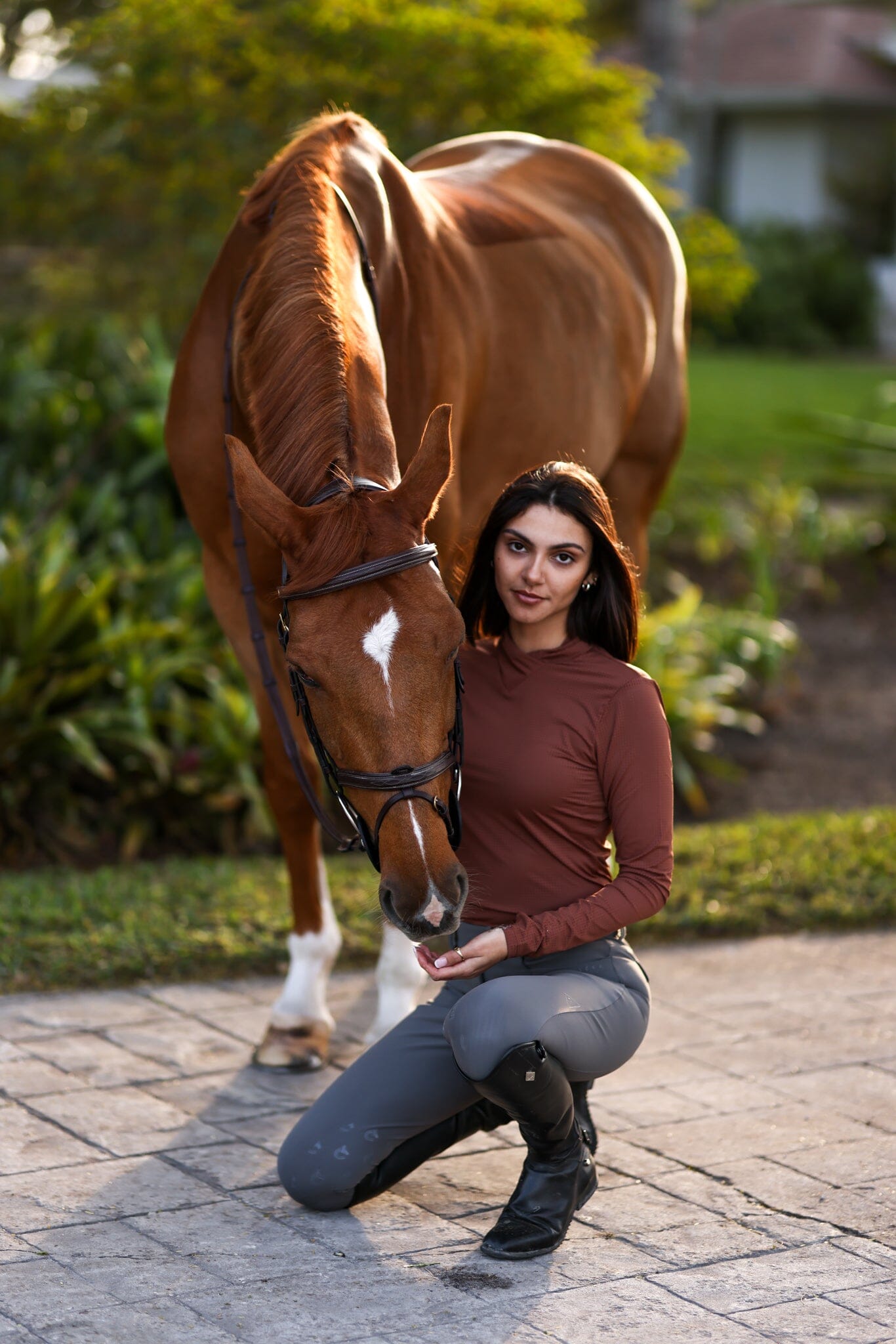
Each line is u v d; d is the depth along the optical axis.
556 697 3.21
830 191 29.73
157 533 8.09
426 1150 3.42
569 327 5.08
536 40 9.09
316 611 2.90
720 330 25.44
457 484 4.41
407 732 2.83
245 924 5.18
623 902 3.15
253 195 4.11
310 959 4.34
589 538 3.18
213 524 4.33
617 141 9.91
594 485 3.21
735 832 6.47
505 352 4.77
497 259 4.86
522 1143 3.85
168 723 6.54
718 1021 4.64
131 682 6.52
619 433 5.51
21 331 9.79
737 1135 3.86
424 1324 2.93
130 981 4.78
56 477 8.39
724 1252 3.26
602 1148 3.77
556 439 5.05
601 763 3.21
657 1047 4.42
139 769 6.45
